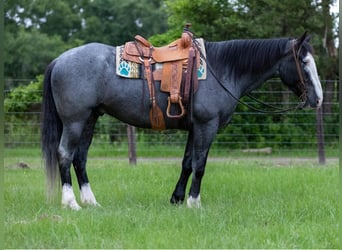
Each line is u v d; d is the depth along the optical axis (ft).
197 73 19.95
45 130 20.42
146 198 22.74
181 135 50.01
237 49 20.57
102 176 29.81
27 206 20.77
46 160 20.36
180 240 15.92
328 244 15.87
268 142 45.91
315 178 28.35
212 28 49.44
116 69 19.89
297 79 20.70
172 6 51.08
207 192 24.26
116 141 50.39
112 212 19.22
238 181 27.35
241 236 16.37
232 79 20.63
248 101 46.11
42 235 16.39
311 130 47.24
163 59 20.08
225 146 48.32
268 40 20.88
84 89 19.72
